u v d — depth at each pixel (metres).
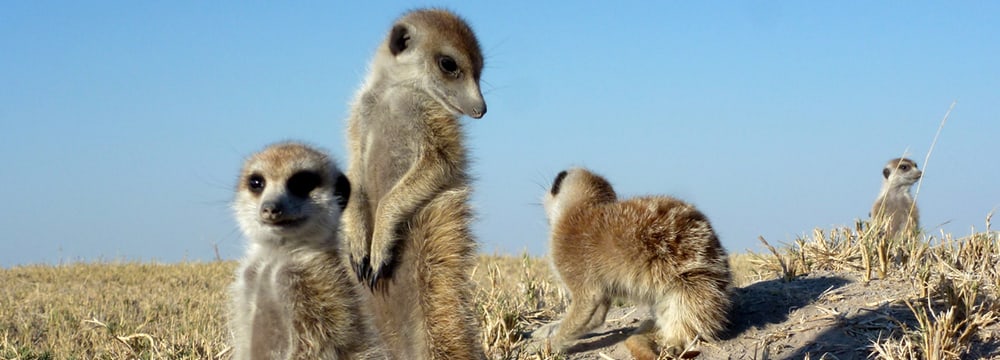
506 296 2.45
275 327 1.99
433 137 2.13
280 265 1.99
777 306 2.27
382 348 2.03
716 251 2.24
